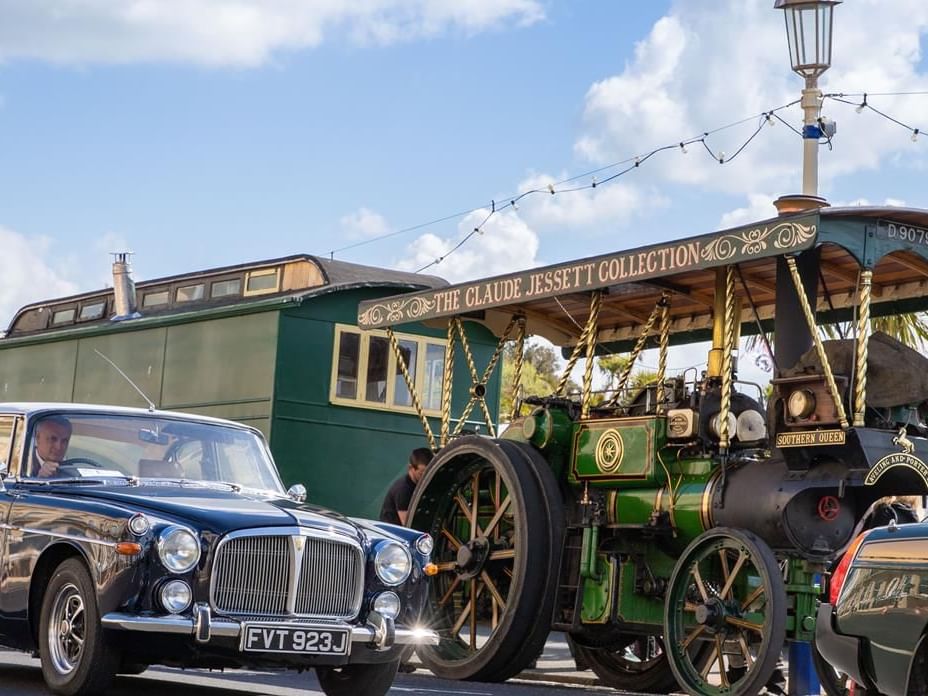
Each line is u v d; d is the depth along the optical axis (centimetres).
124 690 898
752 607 1064
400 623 884
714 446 1137
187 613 812
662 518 1136
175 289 2056
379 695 908
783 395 1072
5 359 2195
